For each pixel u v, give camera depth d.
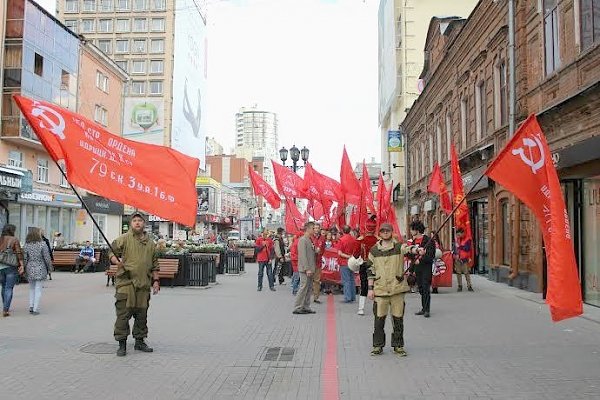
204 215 76.44
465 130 23.14
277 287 18.12
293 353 7.99
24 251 11.53
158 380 6.50
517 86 16.33
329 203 18.44
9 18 30.61
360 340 8.98
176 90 78.75
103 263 24.61
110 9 78.69
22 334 9.23
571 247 6.62
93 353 7.85
